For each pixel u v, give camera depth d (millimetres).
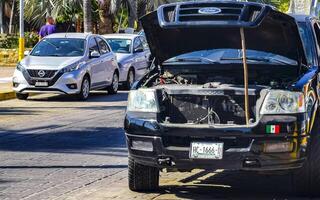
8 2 53656
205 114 9219
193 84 10023
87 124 17266
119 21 48250
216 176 11242
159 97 9281
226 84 9570
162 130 8992
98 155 13055
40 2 45750
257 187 10414
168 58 10594
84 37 24578
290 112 8844
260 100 8914
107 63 25469
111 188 10258
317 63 10211
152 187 9938
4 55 37750
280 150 8797
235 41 10164
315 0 29984
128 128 9297
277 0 52750
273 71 10133
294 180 9406
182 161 8961
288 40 9773
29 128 16531
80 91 23250
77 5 44812
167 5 9734
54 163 12234
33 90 23000
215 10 9227
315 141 9242
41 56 23703
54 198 9617
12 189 10172
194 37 10133
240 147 8797
